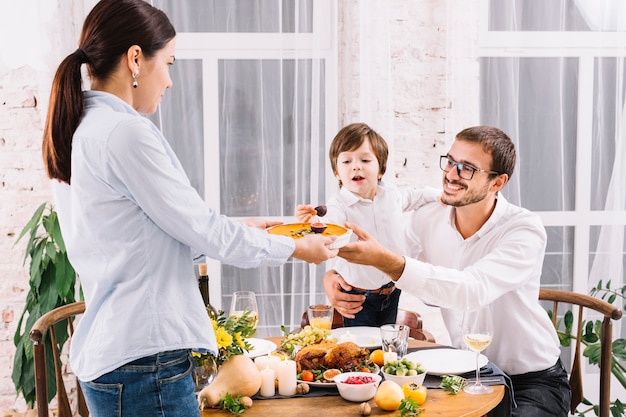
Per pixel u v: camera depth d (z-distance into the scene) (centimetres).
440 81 326
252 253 161
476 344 184
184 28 317
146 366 148
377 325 272
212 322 178
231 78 321
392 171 321
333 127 321
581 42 328
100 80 156
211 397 174
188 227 150
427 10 323
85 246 152
